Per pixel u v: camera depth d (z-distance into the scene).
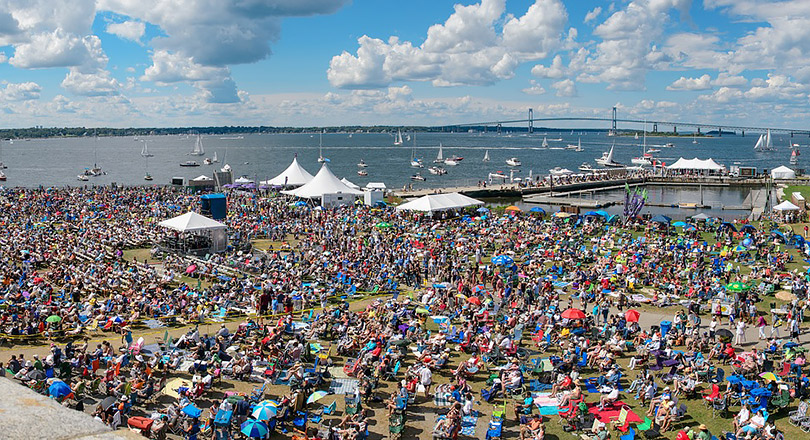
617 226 62.69
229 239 53.50
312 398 21.22
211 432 19.48
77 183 155.62
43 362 22.36
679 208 88.88
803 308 32.75
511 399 23.11
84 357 23.09
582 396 22.28
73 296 33.53
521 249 50.62
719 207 87.31
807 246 48.59
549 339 28.81
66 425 3.30
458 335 29.27
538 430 19.83
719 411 21.59
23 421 3.23
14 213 65.00
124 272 39.75
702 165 120.38
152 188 91.81
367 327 29.20
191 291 35.75
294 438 19.03
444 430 19.89
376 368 24.66
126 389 21.23
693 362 24.58
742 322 28.88
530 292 34.84
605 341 28.58
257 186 96.00
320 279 39.78
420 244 51.22
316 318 31.89
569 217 66.50
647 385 22.78
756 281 40.72
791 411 21.39
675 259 46.34
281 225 59.31
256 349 26.28
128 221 60.59
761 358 24.42
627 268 42.12
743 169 125.00
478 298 34.81
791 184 113.69
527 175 182.00
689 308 33.06
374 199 76.44
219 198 59.34
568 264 44.72
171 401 21.77
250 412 20.19
